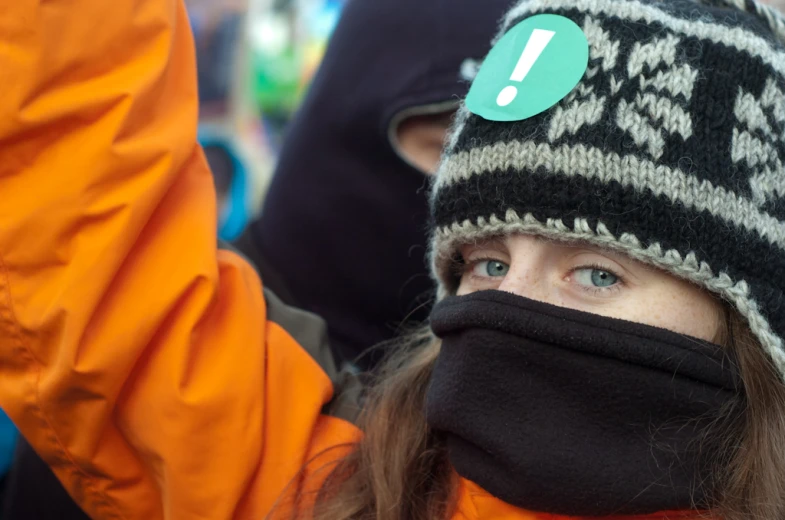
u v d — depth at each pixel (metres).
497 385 0.81
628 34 0.82
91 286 0.88
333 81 1.53
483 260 0.90
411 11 1.46
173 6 0.98
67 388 0.88
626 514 0.78
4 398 0.92
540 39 0.85
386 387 1.09
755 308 0.78
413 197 1.48
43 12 0.87
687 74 0.80
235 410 0.92
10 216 0.89
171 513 0.90
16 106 0.87
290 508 0.93
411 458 1.02
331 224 1.53
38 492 1.27
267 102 3.84
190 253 0.96
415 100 1.42
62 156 0.90
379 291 1.53
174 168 0.95
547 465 0.78
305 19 3.85
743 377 0.81
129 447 0.96
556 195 0.79
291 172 1.59
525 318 0.79
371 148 1.49
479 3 1.46
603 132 0.79
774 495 0.80
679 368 0.77
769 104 0.82
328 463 1.00
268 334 1.02
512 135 0.82
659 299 0.79
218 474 0.90
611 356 0.78
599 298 0.81
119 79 0.93
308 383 1.01
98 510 0.97
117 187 0.91
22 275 0.89
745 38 0.83
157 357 0.93
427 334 1.16
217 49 3.46
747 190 0.79
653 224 0.77
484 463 0.82
